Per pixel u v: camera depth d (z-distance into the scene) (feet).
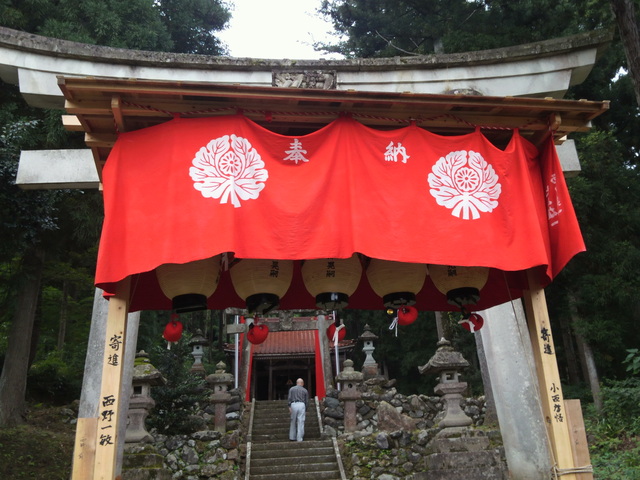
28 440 36.40
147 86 11.44
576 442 11.56
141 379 29.96
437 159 12.91
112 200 11.62
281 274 12.97
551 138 13.57
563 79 22.31
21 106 36.78
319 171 12.31
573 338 62.64
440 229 12.32
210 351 93.91
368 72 22.17
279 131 13.57
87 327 58.13
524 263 12.43
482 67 22.49
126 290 11.62
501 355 21.83
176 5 55.88
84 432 10.43
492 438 29.89
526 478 20.47
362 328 92.27
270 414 48.93
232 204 11.60
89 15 37.63
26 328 40.86
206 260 12.63
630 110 53.52
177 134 12.12
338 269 13.10
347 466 35.65
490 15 52.34
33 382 48.03
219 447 33.55
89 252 46.78
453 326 66.90
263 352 70.79
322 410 47.98
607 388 36.19
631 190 46.47
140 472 26.18
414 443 34.22
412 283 13.42
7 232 28.35
